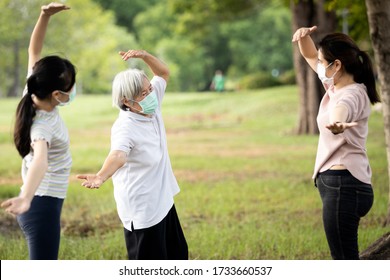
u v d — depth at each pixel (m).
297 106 45.44
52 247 7.27
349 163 7.64
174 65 97.94
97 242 12.61
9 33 69.88
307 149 28.48
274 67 100.69
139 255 8.06
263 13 98.44
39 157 6.81
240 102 49.94
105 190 18.45
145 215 7.93
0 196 18.14
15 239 13.07
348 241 7.74
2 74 82.62
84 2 75.75
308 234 12.83
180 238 8.59
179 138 35.62
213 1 40.44
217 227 13.91
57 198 7.31
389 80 11.77
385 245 9.88
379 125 34.28
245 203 16.55
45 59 7.19
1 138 34.50
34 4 69.94
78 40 75.31
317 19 30.78
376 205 15.17
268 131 37.38
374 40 11.78
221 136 36.09
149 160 7.91
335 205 7.68
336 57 7.79
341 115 7.41
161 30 104.81
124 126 7.83
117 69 87.12
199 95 57.78
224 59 108.44
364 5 18.09
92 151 29.19
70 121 46.44
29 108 7.07
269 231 13.23
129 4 112.25
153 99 7.93
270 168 22.89
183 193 18.05
